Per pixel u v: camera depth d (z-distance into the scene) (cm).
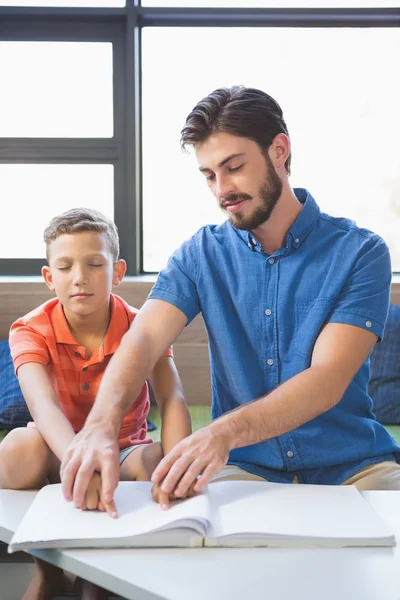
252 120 122
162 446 127
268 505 93
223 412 141
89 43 288
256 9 278
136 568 77
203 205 292
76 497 90
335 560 79
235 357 134
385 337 230
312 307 130
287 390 111
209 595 71
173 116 289
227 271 137
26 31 286
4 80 287
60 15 280
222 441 100
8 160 286
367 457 131
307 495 98
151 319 134
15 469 110
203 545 83
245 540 83
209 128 122
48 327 141
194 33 286
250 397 133
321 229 134
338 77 285
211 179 127
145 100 288
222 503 94
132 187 284
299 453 129
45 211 290
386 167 287
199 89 288
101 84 288
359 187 289
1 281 259
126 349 123
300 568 77
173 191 291
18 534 82
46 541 81
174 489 94
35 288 256
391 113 286
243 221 127
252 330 134
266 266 134
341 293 128
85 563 78
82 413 144
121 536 81
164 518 86
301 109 287
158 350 131
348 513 90
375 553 81
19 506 99
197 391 254
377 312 125
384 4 282
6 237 290
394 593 71
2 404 218
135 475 122
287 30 285
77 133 289
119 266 156
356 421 131
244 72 287
